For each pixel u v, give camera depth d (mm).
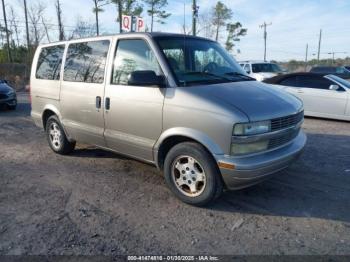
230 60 5133
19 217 3838
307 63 57562
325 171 5219
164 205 4141
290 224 3652
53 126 6207
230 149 3637
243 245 3256
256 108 3775
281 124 3959
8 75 30109
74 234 3459
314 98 9703
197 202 4004
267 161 3746
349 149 6430
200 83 4176
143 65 4387
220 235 3443
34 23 32500
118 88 4629
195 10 18047
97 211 3986
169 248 3211
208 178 3861
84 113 5238
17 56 38594
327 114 9539
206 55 4754
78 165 5695
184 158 4074
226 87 4141
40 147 6910
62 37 29812
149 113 4246
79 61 5375
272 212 3934
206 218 3807
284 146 4145
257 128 3682
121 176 5148
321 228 3553
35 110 6547
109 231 3525
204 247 3229
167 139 4176
